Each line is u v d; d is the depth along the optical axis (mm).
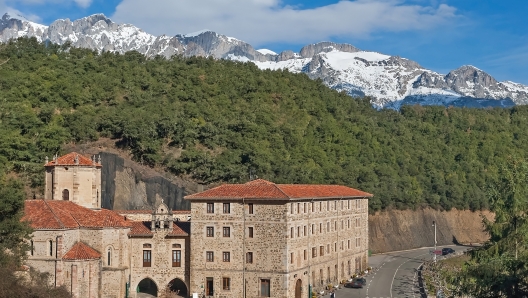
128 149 162875
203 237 106500
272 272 103188
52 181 112500
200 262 106250
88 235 102062
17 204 87250
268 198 103250
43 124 163500
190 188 149625
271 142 182500
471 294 81000
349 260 133750
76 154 115125
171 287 111500
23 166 145375
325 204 121000
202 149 169625
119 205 145000
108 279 102625
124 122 164375
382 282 127625
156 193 147500
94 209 113688
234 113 195500
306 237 111188
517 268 77688
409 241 191500
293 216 105688
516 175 103312
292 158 180000
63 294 86500
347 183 179500
